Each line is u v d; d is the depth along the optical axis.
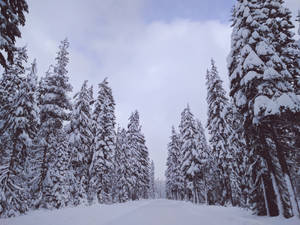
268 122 11.48
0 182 13.25
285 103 10.21
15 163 15.20
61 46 21.00
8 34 8.01
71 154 22.77
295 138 12.12
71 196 21.31
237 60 13.79
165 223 10.32
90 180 25.33
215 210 16.08
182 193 47.53
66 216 11.23
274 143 12.10
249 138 13.26
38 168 19.14
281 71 11.79
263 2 13.44
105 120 28.22
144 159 47.47
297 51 12.52
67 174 21.75
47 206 17.81
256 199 12.46
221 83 27.39
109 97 31.12
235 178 24.89
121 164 38.62
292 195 9.94
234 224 9.62
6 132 14.57
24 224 8.91
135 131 47.12
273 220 9.80
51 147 19.58
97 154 25.25
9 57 8.13
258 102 11.00
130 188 38.09
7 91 17.36
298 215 9.50
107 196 27.55
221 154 24.83
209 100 27.89
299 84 12.46
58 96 19.45
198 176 32.41
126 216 13.44
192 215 13.47
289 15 13.11
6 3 7.44
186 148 33.97
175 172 50.09
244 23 13.16
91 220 11.27
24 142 14.57
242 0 13.44
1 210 12.55
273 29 12.90
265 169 11.76
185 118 35.22
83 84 25.97
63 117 19.08
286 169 10.53
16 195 14.09
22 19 8.43
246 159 15.73
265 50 11.67
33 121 15.70
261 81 11.87
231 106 15.66
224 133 24.86
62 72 20.23
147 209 18.61
